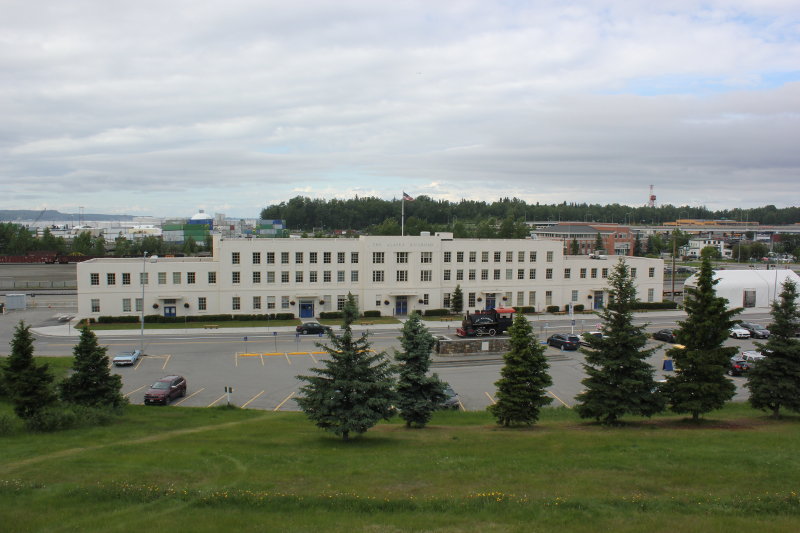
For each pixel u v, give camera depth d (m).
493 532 16.36
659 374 48.88
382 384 27.97
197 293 75.44
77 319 73.94
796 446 26.08
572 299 86.69
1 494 19.50
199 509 18.38
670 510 18.05
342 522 17.20
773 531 16.03
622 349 31.38
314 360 54.06
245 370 50.25
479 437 29.19
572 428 31.69
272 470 22.75
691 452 24.88
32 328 68.94
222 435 29.78
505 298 84.38
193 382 46.34
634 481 21.03
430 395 33.28
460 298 81.31
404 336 33.53
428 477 21.77
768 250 186.50
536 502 18.77
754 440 27.42
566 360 53.75
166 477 21.72
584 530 16.36
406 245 80.44
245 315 75.56
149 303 74.44
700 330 31.44
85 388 34.97
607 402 31.17
